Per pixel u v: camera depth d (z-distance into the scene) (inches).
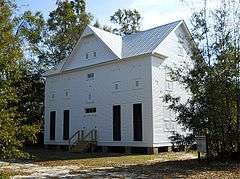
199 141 749.9
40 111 1803.6
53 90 1598.2
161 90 1182.3
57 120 1551.4
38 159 980.6
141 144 1152.8
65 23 1978.3
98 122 1332.4
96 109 1348.4
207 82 731.4
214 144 749.3
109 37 1393.9
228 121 727.7
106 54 1326.3
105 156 1048.8
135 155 1062.4
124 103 1235.9
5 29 406.3
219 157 748.0
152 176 586.2
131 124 1198.3
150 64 1168.2
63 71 1520.7
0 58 386.6
